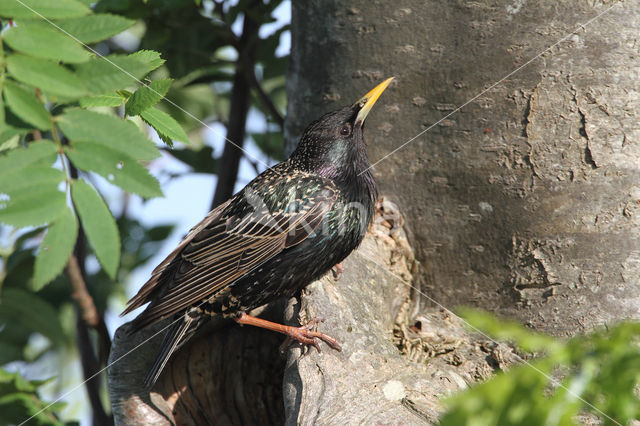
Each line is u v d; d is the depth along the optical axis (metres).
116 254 4.77
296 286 8.16
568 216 7.69
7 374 8.73
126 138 4.98
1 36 4.80
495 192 8.03
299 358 6.88
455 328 7.90
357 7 8.75
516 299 7.85
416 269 8.42
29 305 9.95
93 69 4.91
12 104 4.80
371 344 7.13
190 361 8.12
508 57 8.01
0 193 4.66
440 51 8.33
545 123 7.82
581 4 7.79
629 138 7.62
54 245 4.65
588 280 7.55
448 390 6.64
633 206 7.54
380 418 6.04
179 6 10.24
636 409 2.98
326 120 8.43
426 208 8.38
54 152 4.88
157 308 7.50
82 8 5.05
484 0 8.12
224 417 8.06
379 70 8.63
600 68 7.71
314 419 6.07
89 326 9.20
